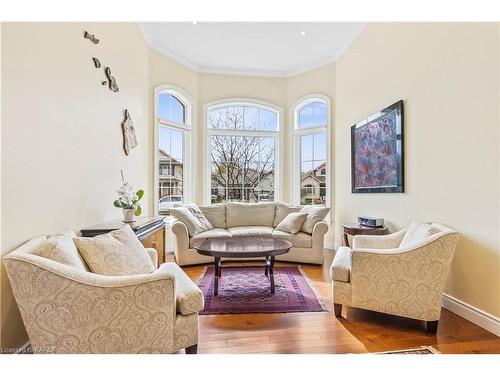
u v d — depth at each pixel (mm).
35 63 1862
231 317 2402
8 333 1623
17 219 1684
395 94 3258
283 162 5633
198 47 4691
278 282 3311
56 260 1543
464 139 2311
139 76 4012
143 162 4215
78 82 2406
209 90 5418
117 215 3236
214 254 2867
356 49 4203
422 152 2811
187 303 1683
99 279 1470
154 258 2488
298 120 5617
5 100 1602
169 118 5004
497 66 2035
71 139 2295
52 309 1407
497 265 2051
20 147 1715
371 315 2428
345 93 4566
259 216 4875
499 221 2033
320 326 2240
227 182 5629
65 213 2199
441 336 2062
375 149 3652
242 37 4387
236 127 5641
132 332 1507
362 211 4031
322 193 5281
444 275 2062
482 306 2172
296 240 4137
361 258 2262
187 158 5289
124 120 3453
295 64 5328
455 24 2393
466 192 2295
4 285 1591
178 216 4070
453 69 2420
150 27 4105
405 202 3086
